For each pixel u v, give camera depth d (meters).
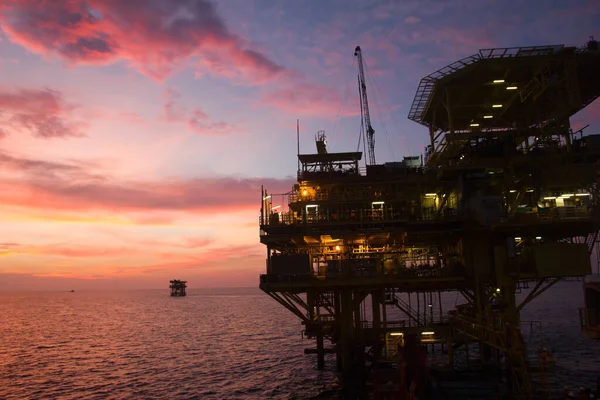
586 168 46.16
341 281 45.47
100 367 73.12
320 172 53.16
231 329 125.94
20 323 163.88
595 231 46.00
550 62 47.19
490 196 46.22
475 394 37.72
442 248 54.94
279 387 54.81
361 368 45.72
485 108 57.09
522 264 42.81
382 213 50.25
